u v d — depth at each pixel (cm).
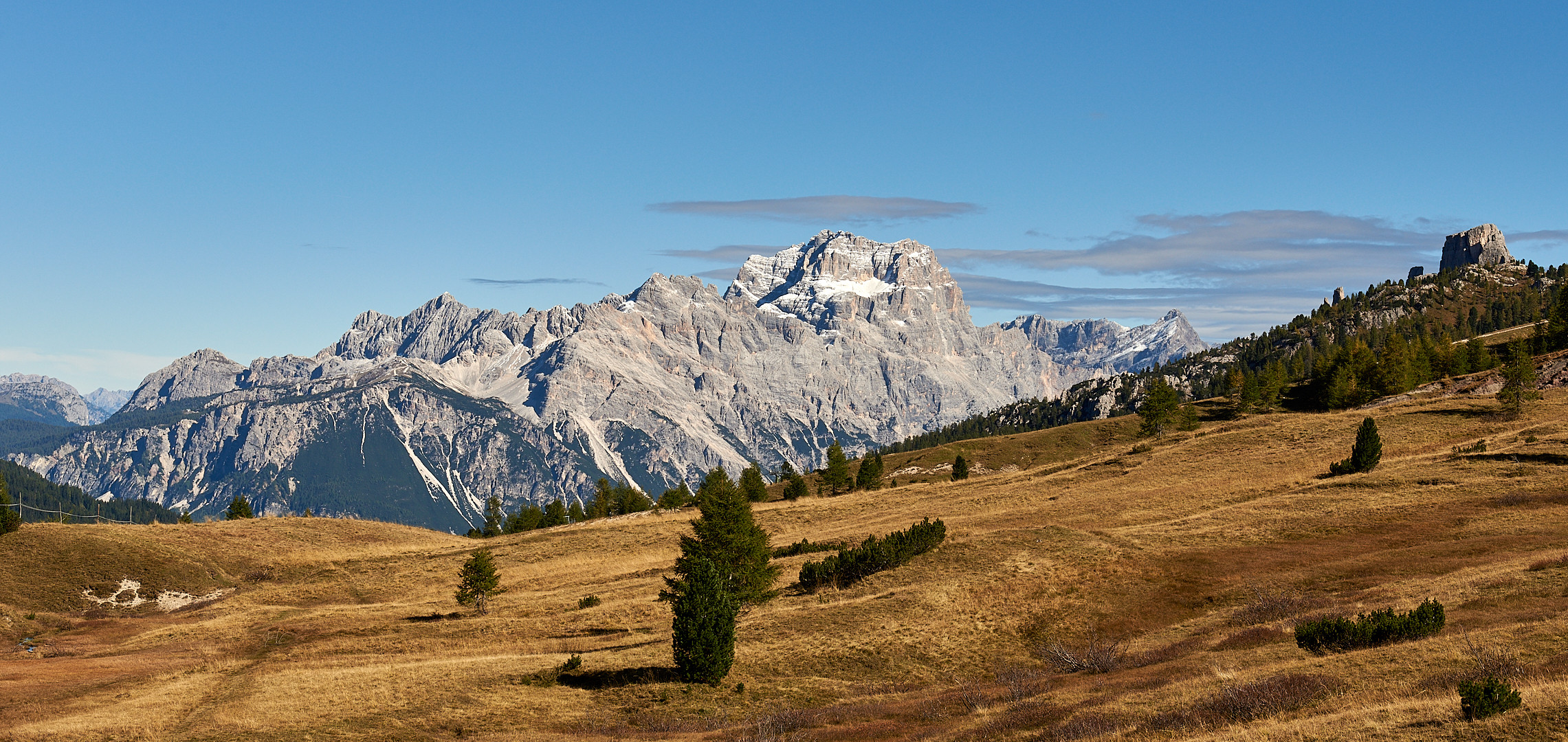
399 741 3972
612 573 9338
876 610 5697
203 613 9256
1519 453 8462
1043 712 3491
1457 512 6738
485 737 3969
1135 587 5747
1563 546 5362
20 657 6900
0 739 4088
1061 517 9131
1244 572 5828
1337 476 9081
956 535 7369
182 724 4319
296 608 9112
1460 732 2373
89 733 4175
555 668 5066
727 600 4800
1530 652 3119
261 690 4809
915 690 4519
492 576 8025
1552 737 2206
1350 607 4503
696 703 4444
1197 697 3281
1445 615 3966
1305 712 2897
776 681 4741
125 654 6906
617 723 4197
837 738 3659
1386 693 2919
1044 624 5288
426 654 5975
